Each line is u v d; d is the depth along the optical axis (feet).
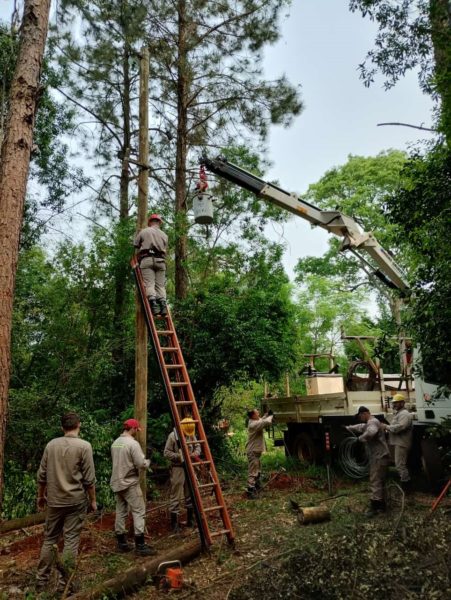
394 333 28.02
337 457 33.37
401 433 25.38
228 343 36.96
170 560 17.61
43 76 41.73
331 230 31.45
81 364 32.71
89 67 44.21
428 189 20.66
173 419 21.70
